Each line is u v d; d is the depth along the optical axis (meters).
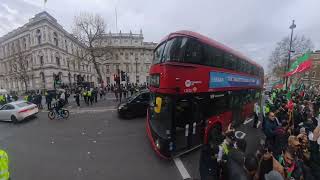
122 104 12.92
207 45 6.46
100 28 32.59
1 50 61.56
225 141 3.75
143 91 13.84
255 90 12.19
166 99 5.74
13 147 7.72
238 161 3.16
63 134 9.41
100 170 5.60
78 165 5.96
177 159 6.23
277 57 39.25
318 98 11.99
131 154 6.71
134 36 71.06
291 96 12.14
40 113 16.27
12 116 12.74
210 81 6.62
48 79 44.78
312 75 40.44
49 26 45.22
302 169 3.83
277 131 5.55
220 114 7.35
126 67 68.62
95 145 7.69
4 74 61.31
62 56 50.38
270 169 3.45
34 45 46.38
